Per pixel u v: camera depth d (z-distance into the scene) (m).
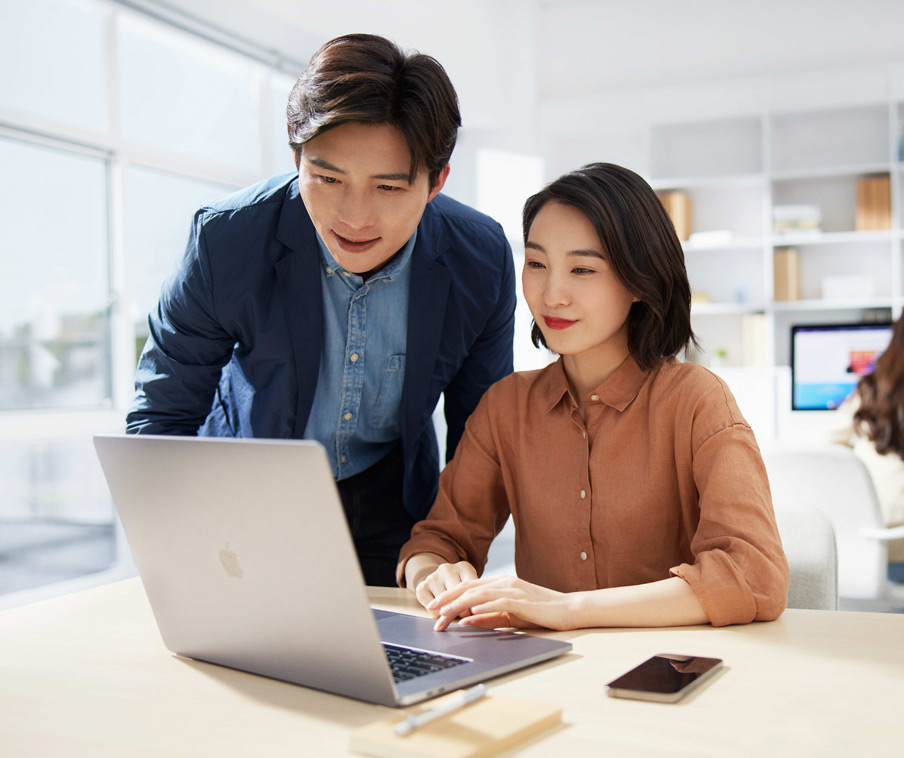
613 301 1.24
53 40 3.56
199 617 0.91
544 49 5.67
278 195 1.44
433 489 1.71
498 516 1.47
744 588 1.01
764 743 0.66
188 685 0.85
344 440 1.59
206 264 1.41
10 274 3.52
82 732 0.74
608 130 5.66
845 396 4.85
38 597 3.45
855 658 0.87
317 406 1.54
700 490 1.19
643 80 5.49
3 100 3.40
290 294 1.43
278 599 0.81
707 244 5.18
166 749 0.69
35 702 0.82
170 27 3.89
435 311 1.51
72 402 3.74
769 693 0.77
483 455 1.42
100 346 3.83
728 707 0.74
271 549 0.79
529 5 5.49
